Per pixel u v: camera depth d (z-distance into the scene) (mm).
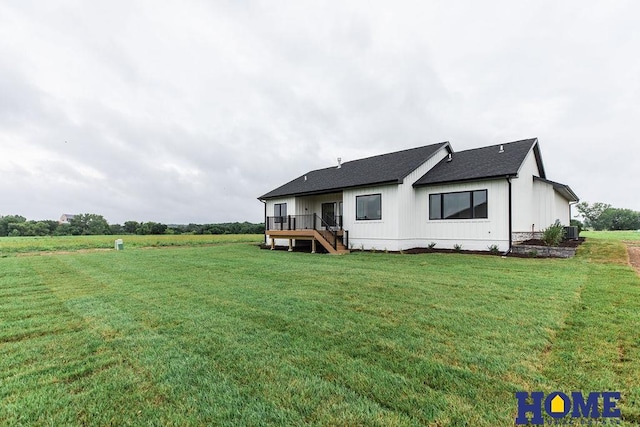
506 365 2775
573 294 5215
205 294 5695
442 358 2939
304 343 3340
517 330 3621
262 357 3010
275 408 2193
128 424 2057
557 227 11703
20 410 2213
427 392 2369
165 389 2469
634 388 2385
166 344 3371
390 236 13758
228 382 2553
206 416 2121
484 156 14172
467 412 2123
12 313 4609
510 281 6449
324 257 11992
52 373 2762
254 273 8047
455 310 4461
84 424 2066
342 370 2727
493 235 12039
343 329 3756
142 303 5113
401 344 3279
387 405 2213
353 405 2211
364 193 14828
